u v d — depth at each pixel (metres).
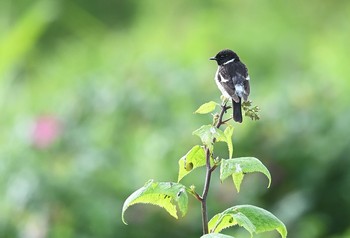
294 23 21.62
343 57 17.08
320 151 13.00
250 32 20.31
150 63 14.48
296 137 13.16
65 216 11.95
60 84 16.86
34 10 19.05
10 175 12.19
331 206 12.81
